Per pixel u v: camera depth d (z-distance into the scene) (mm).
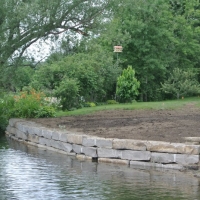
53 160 13586
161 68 41281
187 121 17875
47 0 19688
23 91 24844
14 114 22234
